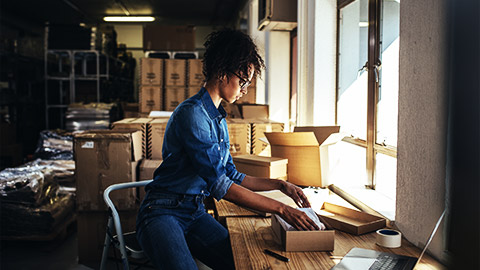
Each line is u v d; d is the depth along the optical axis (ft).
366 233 5.09
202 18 32.91
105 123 18.62
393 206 6.17
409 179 4.89
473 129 3.53
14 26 29.43
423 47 4.47
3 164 18.76
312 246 4.39
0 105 21.90
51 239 10.10
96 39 22.03
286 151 7.55
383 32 7.19
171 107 15.98
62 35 21.70
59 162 13.79
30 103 24.85
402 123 5.05
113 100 26.04
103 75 22.43
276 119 14.97
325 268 3.97
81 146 8.83
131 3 27.48
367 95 7.64
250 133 10.68
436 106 4.24
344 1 8.50
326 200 6.68
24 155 23.11
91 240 9.43
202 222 5.16
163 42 19.43
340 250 4.47
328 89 9.07
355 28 8.52
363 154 8.27
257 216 5.76
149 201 4.73
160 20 33.68
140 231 4.68
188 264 4.37
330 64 9.04
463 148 3.64
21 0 26.32
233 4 27.66
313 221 4.47
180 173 4.67
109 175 8.89
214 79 4.66
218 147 4.55
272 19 10.64
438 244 4.19
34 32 33.22
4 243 10.67
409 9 4.77
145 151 10.08
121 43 33.71
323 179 7.30
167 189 4.68
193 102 4.56
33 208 10.15
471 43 3.52
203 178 4.47
